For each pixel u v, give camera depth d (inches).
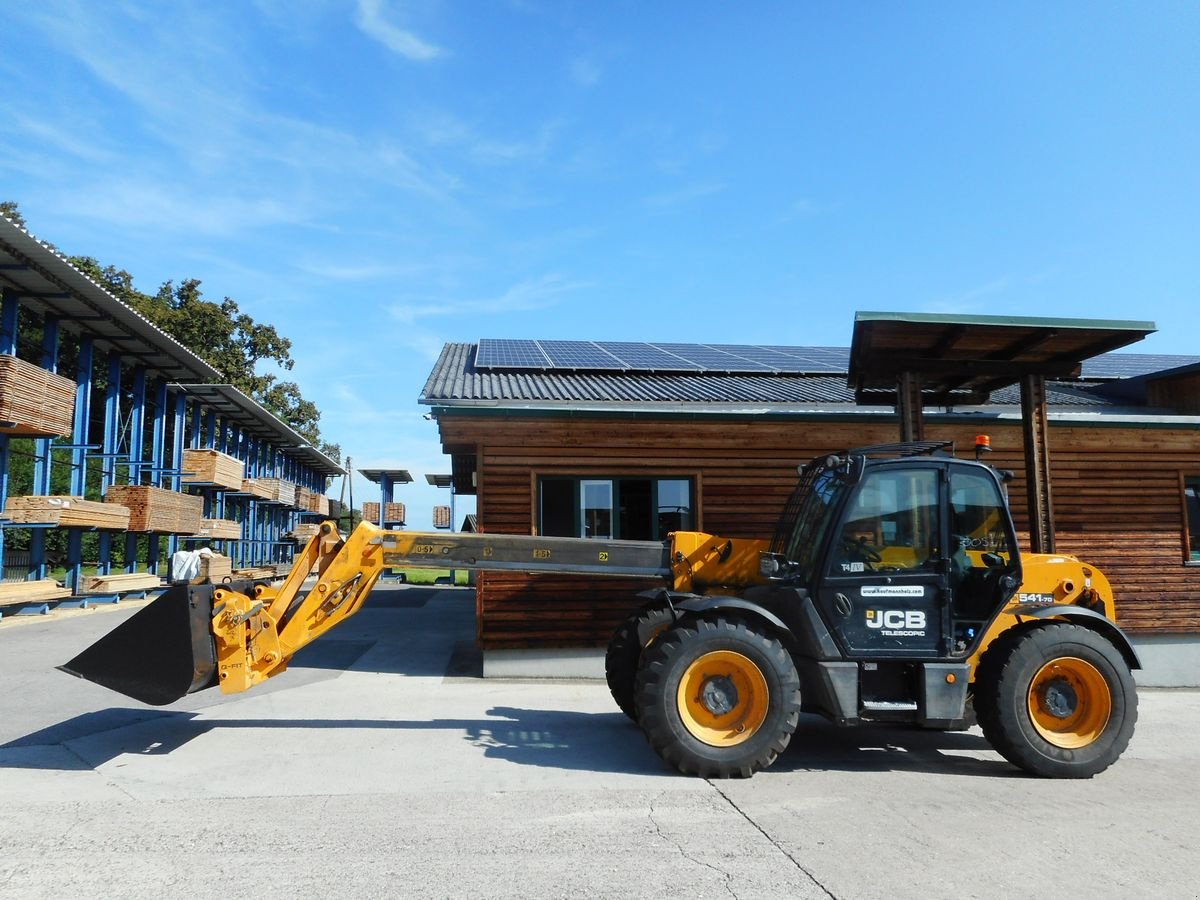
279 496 1253.1
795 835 175.9
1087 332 331.3
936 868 158.7
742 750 217.6
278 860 158.1
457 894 143.6
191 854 160.7
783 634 237.9
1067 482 428.8
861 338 348.5
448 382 437.1
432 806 192.1
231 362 1601.9
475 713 298.2
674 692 218.8
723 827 180.4
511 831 175.8
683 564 271.9
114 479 806.5
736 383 490.9
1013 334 337.4
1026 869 159.0
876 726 295.6
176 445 973.2
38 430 581.6
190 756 234.1
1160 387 486.9
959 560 240.8
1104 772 236.5
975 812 195.0
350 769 223.1
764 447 408.5
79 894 141.9
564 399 403.9
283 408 1784.0
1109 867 160.6
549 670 377.7
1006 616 239.3
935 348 360.2
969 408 449.1
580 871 154.4
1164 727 312.8
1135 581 427.2
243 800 195.2
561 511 394.9
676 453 402.3
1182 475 436.1
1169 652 425.7
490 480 387.9
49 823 178.1
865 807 197.5
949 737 279.7
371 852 162.9
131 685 229.8
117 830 173.9
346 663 409.1
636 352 596.4
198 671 229.5
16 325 629.0
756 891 146.5
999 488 245.0
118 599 708.7
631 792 205.5
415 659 422.9
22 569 1003.9
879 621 232.2
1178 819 191.6
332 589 247.3
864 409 412.2
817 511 248.8
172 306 1600.6
